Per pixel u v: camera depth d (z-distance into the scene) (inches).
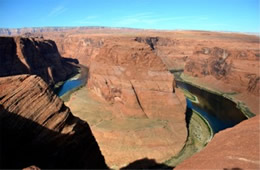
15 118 518.6
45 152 558.6
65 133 613.9
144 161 1565.0
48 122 583.8
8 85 563.2
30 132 538.9
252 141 472.7
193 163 466.9
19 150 496.4
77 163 653.9
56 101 632.4
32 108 563.5
